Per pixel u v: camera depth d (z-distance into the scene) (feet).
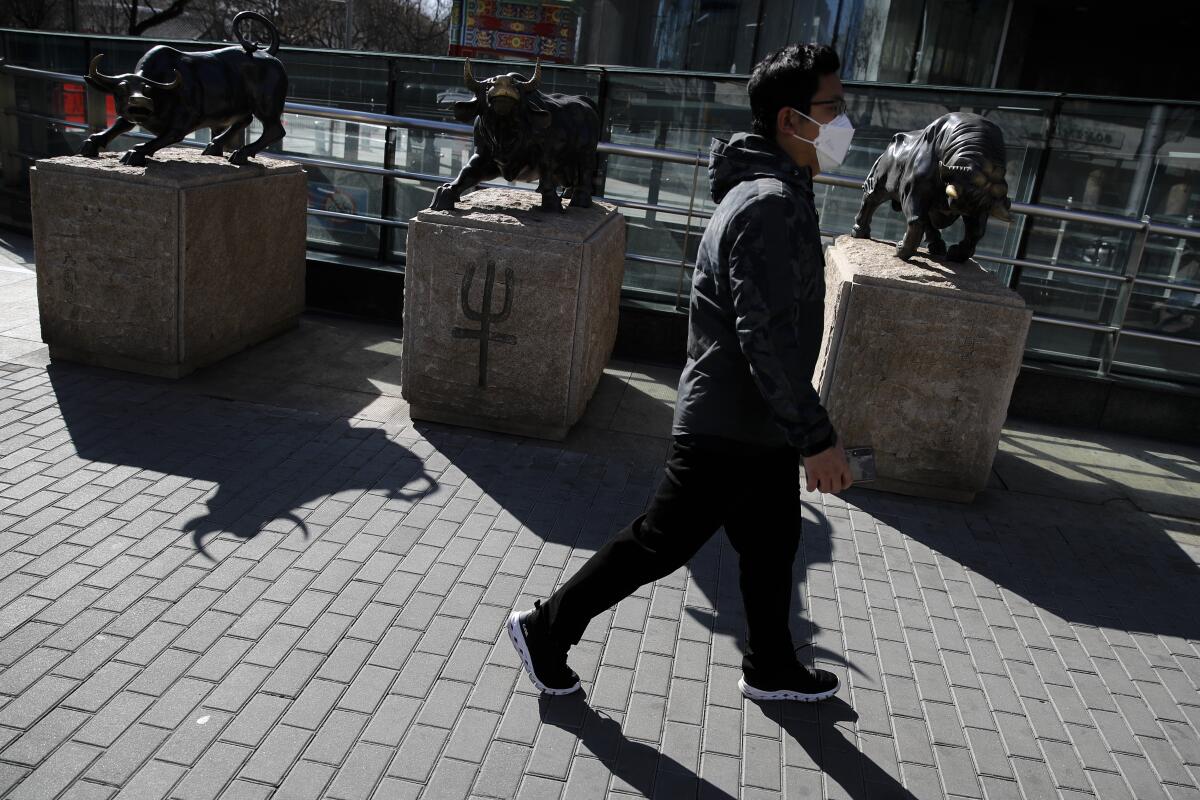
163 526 12.33
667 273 22.91
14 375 16.99
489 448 16.03
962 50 33.63
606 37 40.91
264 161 19.99
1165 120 19.45
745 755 9.23
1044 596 13.00
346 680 9.68
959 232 21.71
